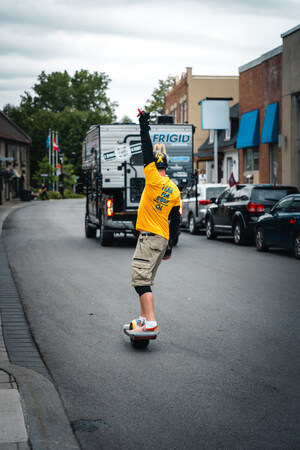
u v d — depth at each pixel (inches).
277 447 146.3
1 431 150.6
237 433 154.8
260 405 174.9
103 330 273.1
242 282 406.9
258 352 233.1
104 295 360.8
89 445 148.6
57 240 734.5
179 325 280.4
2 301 339.0
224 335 261.1
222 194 749.9
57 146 2797.7
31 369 208.7
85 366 216.8
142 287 240.7
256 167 1212.5
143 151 236.5
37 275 443.2
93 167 709.9
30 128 3491.6
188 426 159.8
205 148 1609.3
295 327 275.1
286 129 1031.0
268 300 341.4
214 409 171.9
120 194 674.2
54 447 143.9
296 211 558.9
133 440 151.3
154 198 236.4
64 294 364.8
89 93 3875.5
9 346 241.1
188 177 682.8
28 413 163.8
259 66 1151.0
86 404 177.2
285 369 210.5
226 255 577.3
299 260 536.4
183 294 361.1
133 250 618.5
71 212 1417.3
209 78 1820.9
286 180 1033.5
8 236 793.6
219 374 205.5
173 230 243.3
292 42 999.6
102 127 650.8
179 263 511.8
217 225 748.0
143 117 234.1
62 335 264.2
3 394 176.7
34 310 318.0
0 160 1943.9
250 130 1178.0
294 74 999.0
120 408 173.8
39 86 3892.7
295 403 176.2
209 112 1301.7
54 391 187.2
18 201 2236.7
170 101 2113.7
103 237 653.3
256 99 1171.3
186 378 201.5
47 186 2783.0
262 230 608.1
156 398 181.9
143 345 239.6
